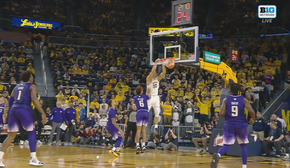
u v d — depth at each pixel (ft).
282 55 73.72
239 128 21.88
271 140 37.91
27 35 88.53
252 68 69.62
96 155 31.96
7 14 100.78
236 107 22.03
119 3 111.34
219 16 104.83
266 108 57.21
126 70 74.33
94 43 90.17
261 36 91.15
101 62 79.92
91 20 108.58
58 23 103.96
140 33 103.50
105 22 109.29
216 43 89.92
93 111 56.54
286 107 56.85
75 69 72.49
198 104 54.34
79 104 54.90
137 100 32.48
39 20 101.35
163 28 101.96
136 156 32.48
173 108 52.60
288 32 90.53
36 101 21.36
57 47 84.43
